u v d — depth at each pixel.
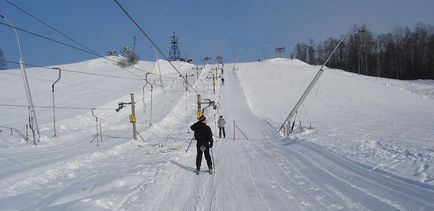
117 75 84.94
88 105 49.66
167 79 78.44
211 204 8.45
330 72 90.25
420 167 11.09
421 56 122.88
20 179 12.27
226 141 24.73
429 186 8.94
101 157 17.95
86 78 78.88
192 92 62.50
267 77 80.56
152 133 33.22
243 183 10.59
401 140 21.70
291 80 76.56
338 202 8.12
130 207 8.24
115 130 35.25
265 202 8.41
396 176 10.21
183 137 28.53
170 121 42.09
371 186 9.38
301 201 8.34
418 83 92.44
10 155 20.44
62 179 12.35
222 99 58.09
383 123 39.47
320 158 14.41
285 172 12.05
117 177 11.36
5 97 58.00
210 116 44.38
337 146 17.17
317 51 168.88
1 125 36.97
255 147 21.02
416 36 126.62
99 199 8.48
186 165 13.98
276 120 42.47
